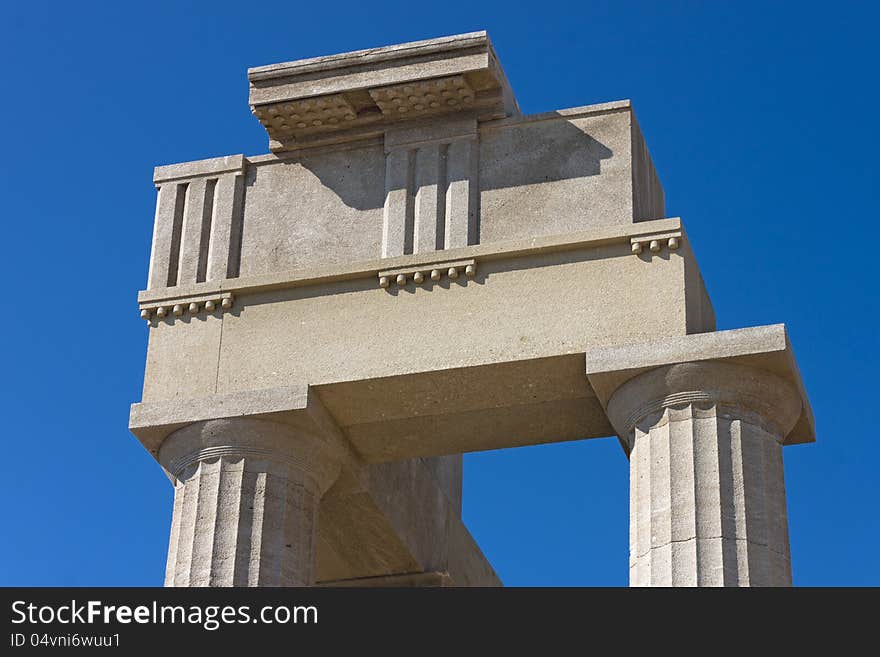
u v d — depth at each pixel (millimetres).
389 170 29531
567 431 28812
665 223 27406
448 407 28188
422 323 27875
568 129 29062
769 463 26078
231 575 26797
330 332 28266
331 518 30906
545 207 28484
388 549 31938
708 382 26188
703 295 28125
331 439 28484
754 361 26125
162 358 28781
